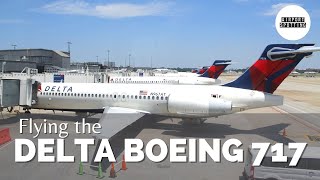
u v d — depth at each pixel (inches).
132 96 1149.7
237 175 699.4
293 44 946.7
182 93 1094.4
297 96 2620.6
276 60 987.9
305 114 1592.0
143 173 701.9
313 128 1231.5
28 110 1380.4
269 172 591.5
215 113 1011.9
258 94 1017.5
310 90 3314.5
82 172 693.9
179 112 1051.9
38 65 3747.5
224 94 1046.4
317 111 1706.4
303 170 577.6
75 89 1229.1
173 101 1049.5
